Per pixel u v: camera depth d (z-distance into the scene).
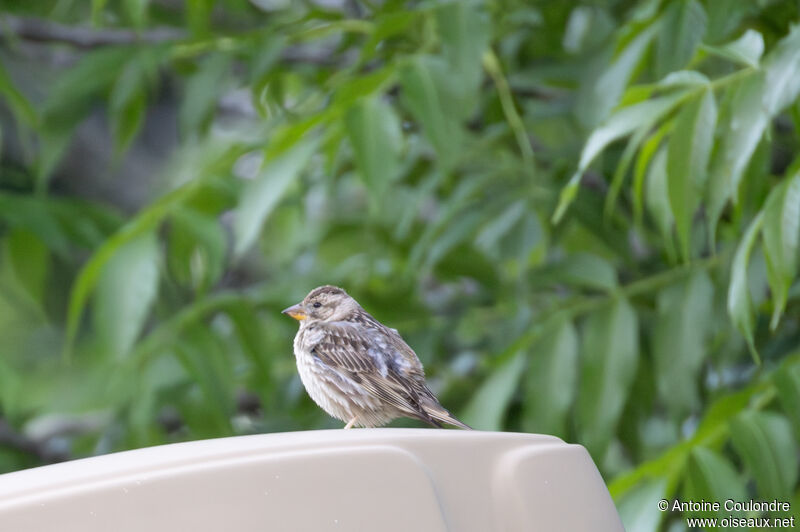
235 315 9.48
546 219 9.98
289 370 10.95
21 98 10.01
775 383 6.99
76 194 14.20
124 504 3.75
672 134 6.54
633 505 6.82
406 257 11.02
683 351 8.38
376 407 7.07
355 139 7.91
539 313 9.95
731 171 6.38
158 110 14.01
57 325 12.43
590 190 9.63
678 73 6.58
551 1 10.52
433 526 4.05
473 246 10.62
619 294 8.52
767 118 6.31
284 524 3.87
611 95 8.11
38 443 11.40
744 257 6.49
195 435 9.38
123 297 8.48
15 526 3.68
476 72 8.12
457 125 8.03
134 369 9.36
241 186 9.15
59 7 11.25
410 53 10.41
